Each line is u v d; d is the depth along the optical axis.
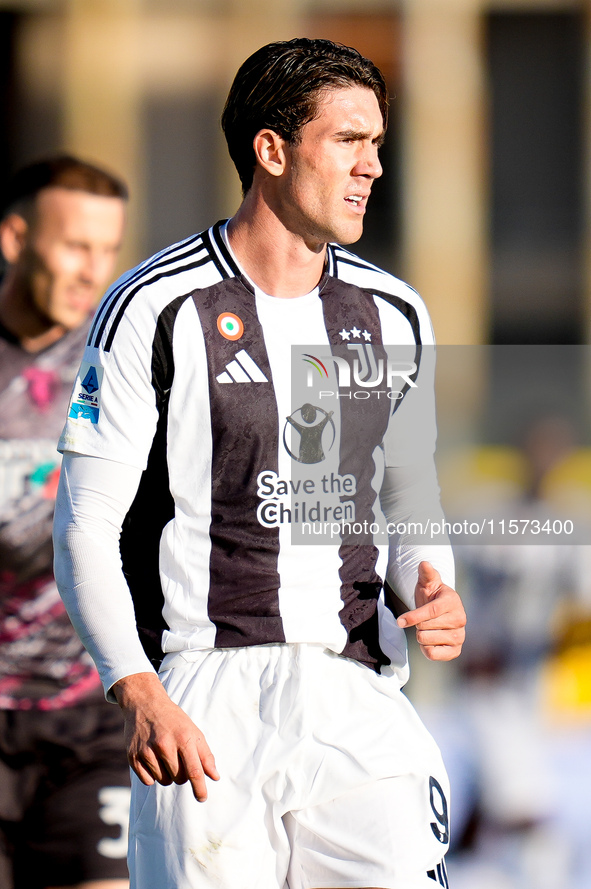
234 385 8.43
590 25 34.06
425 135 34.19
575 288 34.50
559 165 34.50
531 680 19.53
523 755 18.81
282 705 8.44
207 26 33.12
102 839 12.18
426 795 8.66
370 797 8.46
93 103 33.00
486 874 18.16
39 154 33.00
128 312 8.38
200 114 33.12
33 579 12.26
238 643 8.50
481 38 34.00
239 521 8.48
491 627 19.81
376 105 8.62
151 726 7.65
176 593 8.55
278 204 8.57
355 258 9.34
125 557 8.73
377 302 9.08
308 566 8.58
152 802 8.43
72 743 12.30
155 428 8.45
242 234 8.72
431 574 8.53
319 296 8.87
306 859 8.52
